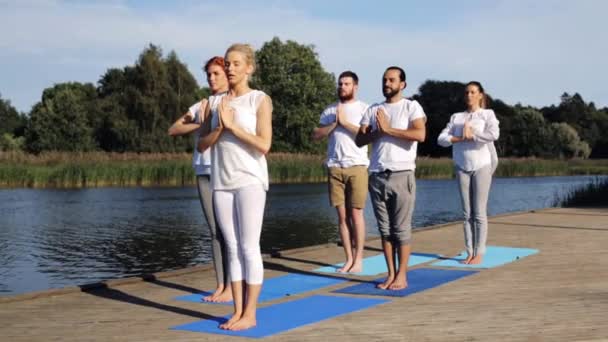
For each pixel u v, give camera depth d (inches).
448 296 212.2
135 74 2346.2
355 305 200.5
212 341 161.5
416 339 158.1
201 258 426.3
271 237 522.3
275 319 182.2
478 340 155.6
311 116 2421.3
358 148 262.5
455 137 281.1
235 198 170.9
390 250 230.2
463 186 283.9
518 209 828.0
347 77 266.2
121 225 610.2
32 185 1202.6
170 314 195.6
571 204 727.1
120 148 2255.2
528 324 169.8
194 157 215.9
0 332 175.6
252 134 168.2
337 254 325.4
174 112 2322.8
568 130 2938.0
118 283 245.8
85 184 1234.6
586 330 161.9
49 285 346.0
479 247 282.8
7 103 3063.5
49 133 2167.8
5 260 419.2
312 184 1375.5
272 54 2493.8
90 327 179.9
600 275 246.4
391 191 224.1
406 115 226.8
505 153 2913.4
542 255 303.3
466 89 282.8
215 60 213.0
